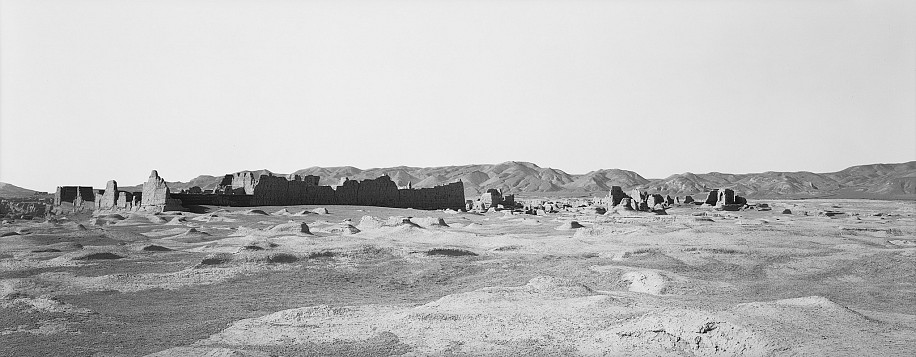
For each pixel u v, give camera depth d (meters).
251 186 105.06
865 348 18.73
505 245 51.47
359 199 114.31
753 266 39.47
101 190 113.25
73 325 25.19
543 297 28.53
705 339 20.05
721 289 32.25
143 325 25.62
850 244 48.97
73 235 61.81
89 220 87.25
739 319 21.00
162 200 91.62
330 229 70.44
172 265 43.25
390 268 41.88
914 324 22.06
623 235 57.50
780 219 86.19
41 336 23.55
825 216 95.69
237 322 25.47
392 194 118.88
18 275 38.78
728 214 100.06
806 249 46.09
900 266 37.16
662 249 45.59
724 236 55.44
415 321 24.38
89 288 34.41
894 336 20.25
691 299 29.02
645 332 20.92
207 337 23.20
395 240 56.88
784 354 18.45
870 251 44.12
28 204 111.31
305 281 37.62
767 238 54.00
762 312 22.81
